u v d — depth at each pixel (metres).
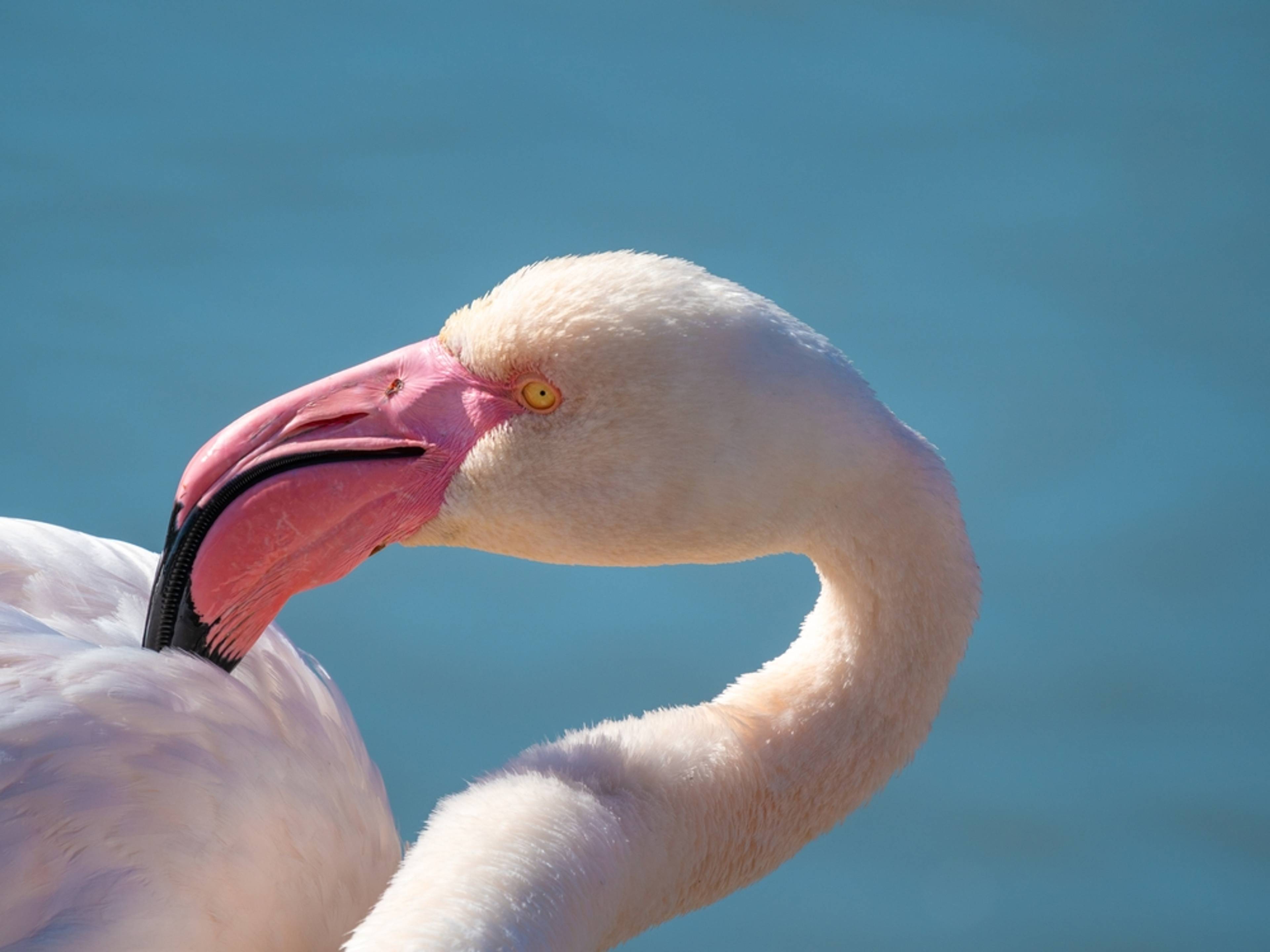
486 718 10.64
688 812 4.01
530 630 11.41
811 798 4.12
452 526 4.17
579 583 11.91
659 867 3.94
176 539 4.09
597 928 3.74
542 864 3.66
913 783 10.68
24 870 3.77
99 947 3.79
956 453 13.27
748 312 4.04
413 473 4.14
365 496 4.11
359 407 4.19
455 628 11.38
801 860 10.18
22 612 4.15
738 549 4.09
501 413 4.14
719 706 4.24
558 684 10.95
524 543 4.15
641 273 4.10
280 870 4.10
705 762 4.07
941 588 4.07
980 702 11.29
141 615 4.42
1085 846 10.20
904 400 13.85
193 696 4.03
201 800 3.97
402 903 3.58
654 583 11.95
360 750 4.58
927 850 10.24
